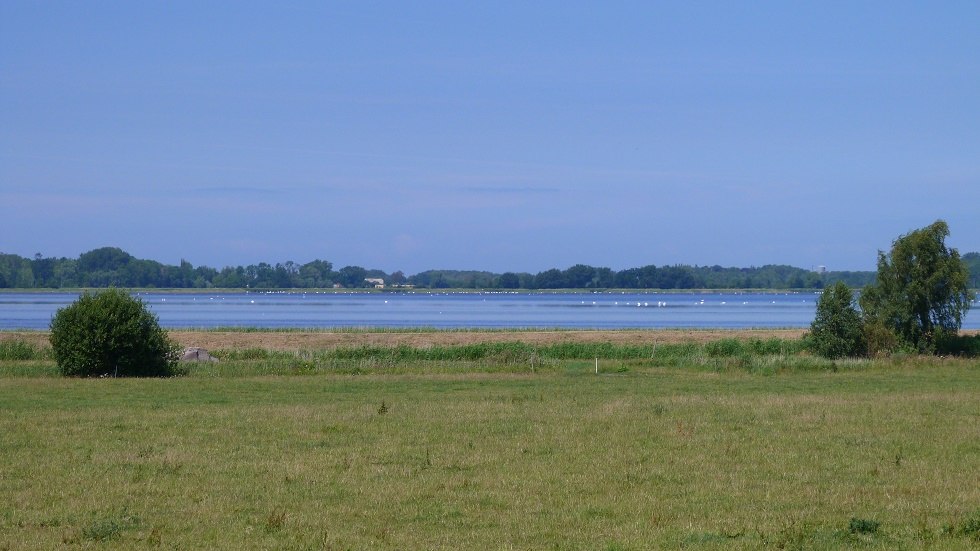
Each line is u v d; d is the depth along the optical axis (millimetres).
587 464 22484
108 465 22000
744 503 18531
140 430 27688
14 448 24422
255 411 32500
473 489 19734
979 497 18969
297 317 154750
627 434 27109
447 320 143875
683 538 15781
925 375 51062
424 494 19219
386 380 47031
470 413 32031
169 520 17078
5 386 42125
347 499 18828
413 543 15555
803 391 41406
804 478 20906
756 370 53844
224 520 17094
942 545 15258
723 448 24750
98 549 15164
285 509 17875
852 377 50094
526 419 30406
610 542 15578
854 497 19016
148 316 50219
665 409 33062
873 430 27969
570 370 53906
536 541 15719
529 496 19094
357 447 24797
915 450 24531
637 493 19406
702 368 55656
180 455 23359
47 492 19203
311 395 39219
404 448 24672
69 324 48375
